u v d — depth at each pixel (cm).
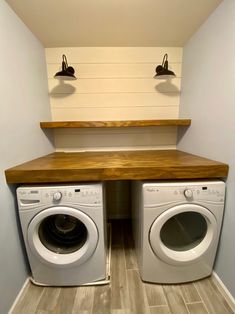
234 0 105
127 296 124
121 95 189
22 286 127
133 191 174
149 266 128
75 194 115
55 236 133
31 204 115
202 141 147
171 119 182
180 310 114
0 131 107
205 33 137
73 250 130
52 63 179
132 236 191
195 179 123
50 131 188
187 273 130
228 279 120
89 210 117
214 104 128
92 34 156
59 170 116
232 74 109
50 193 114
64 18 132
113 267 149
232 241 115
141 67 184
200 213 118
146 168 118
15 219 121
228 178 117
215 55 125
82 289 130
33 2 115
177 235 133
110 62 182
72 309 116
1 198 107
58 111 189
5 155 111
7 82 113
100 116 191
